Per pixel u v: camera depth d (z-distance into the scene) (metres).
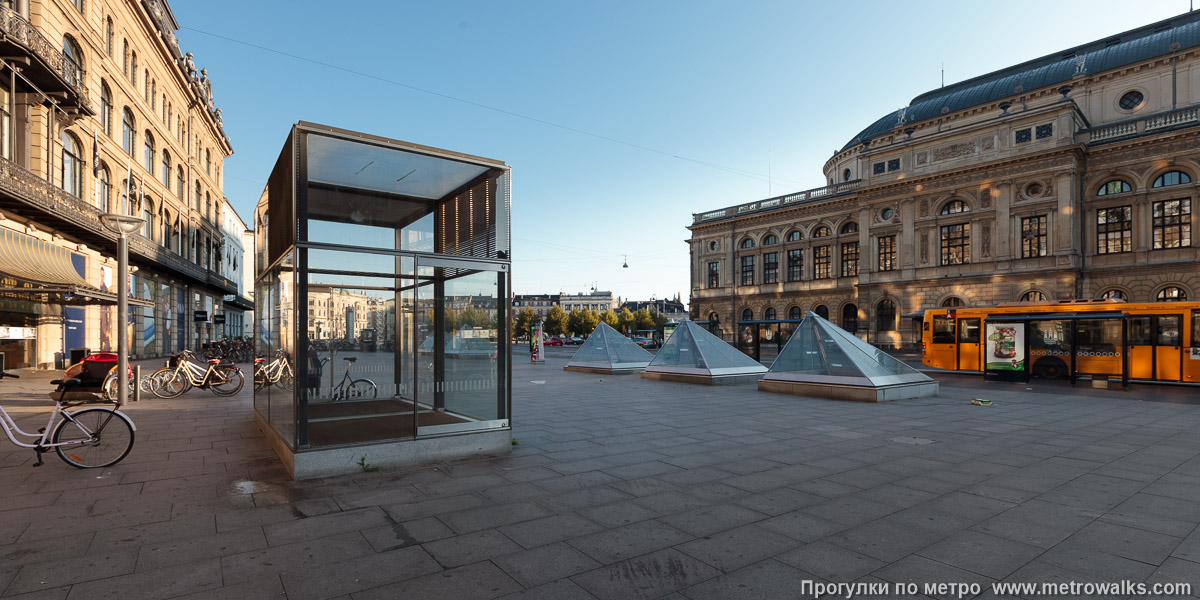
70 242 22.17
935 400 14.05
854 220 50.47
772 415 11.33
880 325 46.28
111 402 12.38
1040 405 13.20
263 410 9.01
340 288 9.21
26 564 4.00
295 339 6.39
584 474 6.62
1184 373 17.78
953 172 41.88
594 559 4.20
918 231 44.09
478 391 7.89
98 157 23.64
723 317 60.12
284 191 7.21
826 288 51.62
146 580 3.78
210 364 14.39
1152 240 35.03
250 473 6.54
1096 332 19.53
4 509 5.18
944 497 5.76
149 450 7.73
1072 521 5.04
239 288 64.06
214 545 4.39
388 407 9.45
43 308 21.11
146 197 30.33
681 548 4.42
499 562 4.13
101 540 4.46
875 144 52.50
